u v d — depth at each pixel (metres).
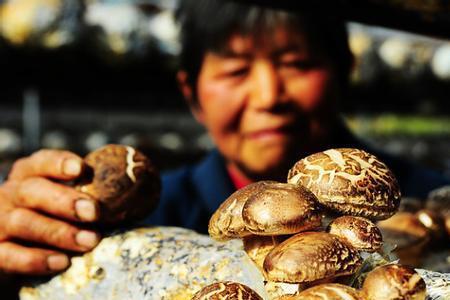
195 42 1.50
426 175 1.64
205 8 1.44
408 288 0.53
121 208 0.94
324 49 1.43
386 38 3.41
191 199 1.67
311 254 0.56
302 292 0.55
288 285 0.63
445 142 4.03
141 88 3.20
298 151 1.46
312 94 1.43
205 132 3.52
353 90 3.47
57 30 2.61
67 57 2.75
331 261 0.56
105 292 0.89
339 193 0.63
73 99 3.23
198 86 1.57
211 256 0.80
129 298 0.85
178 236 0.90
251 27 1.37
